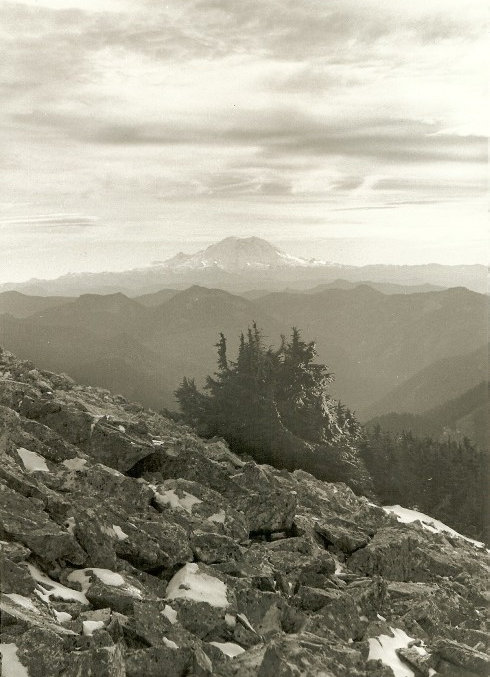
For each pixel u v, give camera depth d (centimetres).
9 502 1462
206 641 1325
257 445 3969
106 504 1670
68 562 1421
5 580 1195
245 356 4869
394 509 3834
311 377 4981
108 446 2048
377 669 1273
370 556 1975
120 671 1059
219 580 1512
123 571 1463
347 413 5834
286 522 1998
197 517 1834
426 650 1519
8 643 1038
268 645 1148
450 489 5147
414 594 1836
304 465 3953
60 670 1015
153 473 2094
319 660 1172
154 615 1273
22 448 1828
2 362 2917
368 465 5234
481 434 10662
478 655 1420
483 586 2131
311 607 1570
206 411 4322
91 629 1162
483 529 4581
